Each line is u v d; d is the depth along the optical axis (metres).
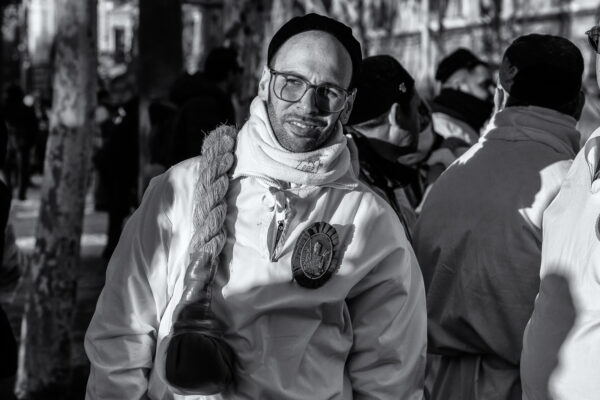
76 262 6.44
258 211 2.63
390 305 2.74
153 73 11.09
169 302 2.67
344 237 2.68
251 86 13.55
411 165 4.71
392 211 2.79
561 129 3.61
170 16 11.23
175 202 2.70
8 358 3.73
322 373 2.64
